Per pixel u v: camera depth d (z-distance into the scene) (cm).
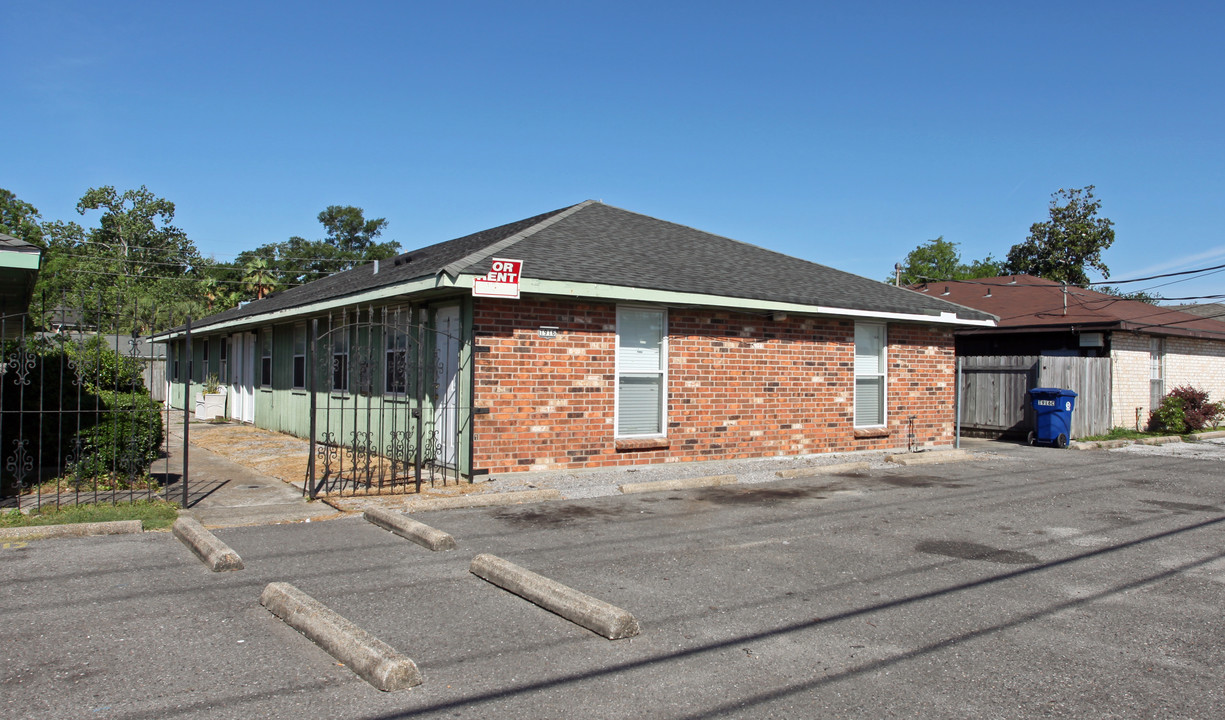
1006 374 1711
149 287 4791
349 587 545
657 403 1148
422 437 1092
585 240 1225
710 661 421
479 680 393
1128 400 1834
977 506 876
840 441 1338
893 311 1349
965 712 363
